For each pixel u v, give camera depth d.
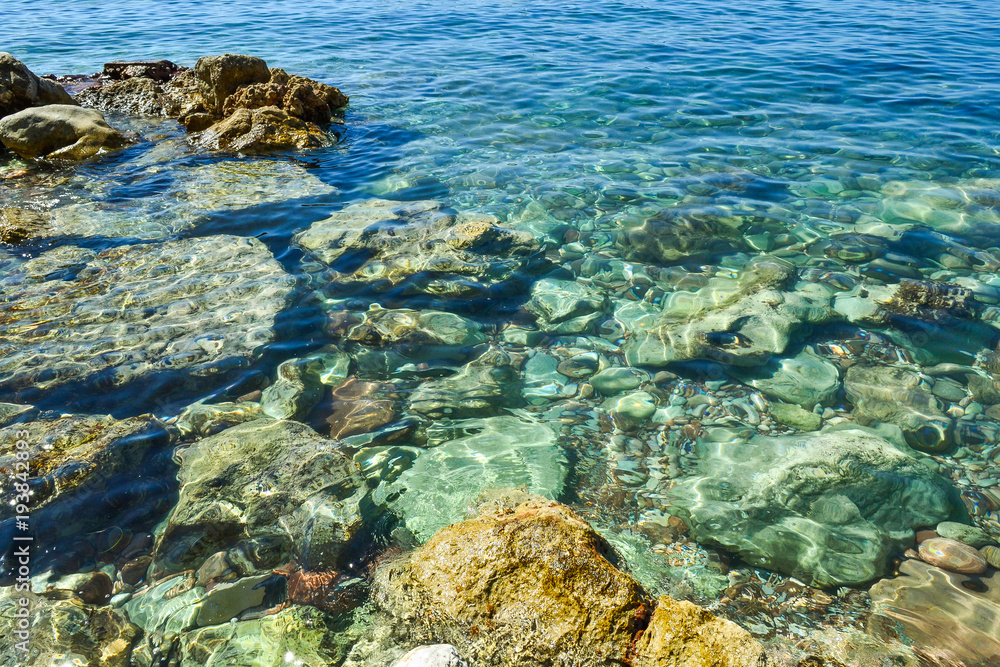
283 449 4.25
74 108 10.73
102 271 6.51
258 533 3.68
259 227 7.60
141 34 19.81
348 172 9.47
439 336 5.55
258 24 21.09
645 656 2.84
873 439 4.40
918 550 3.64
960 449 4.33
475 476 4.14
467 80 14.14
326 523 3.75
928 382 4.94
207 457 4.18
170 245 7.11
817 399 4.81
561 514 3.48
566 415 4.72
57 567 3.43
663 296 6.12
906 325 5.58
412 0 25.38
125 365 5.04
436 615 3.09
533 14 21.50
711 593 3.41
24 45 18.14
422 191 8.63
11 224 7.41
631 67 14.55
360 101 12.92
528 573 3.07
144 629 3.16
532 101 12.53
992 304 5.83
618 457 4.35
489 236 7.07
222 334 5.48
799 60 14.63
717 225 7.41
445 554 3.22
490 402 4.83
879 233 7.16
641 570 3.53
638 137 10.46
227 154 10.40
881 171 8.84
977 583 3.44
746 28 18.27
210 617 3.23
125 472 4.02
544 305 6.02
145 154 10.47
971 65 13.78
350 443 4.39
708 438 4.49
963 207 7.70
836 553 3.63
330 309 5.89
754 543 3.69
